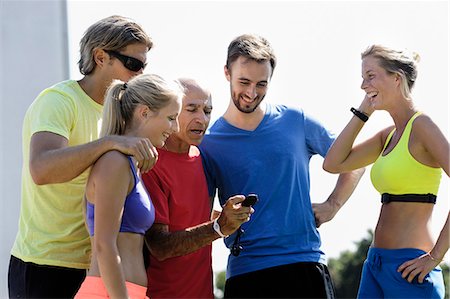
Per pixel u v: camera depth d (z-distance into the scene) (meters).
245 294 4.91
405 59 4.82
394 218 4.82
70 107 4.46
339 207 5.21
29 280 4.47
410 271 4.73
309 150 5.17
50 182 4.20
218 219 4.43
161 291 4.60
